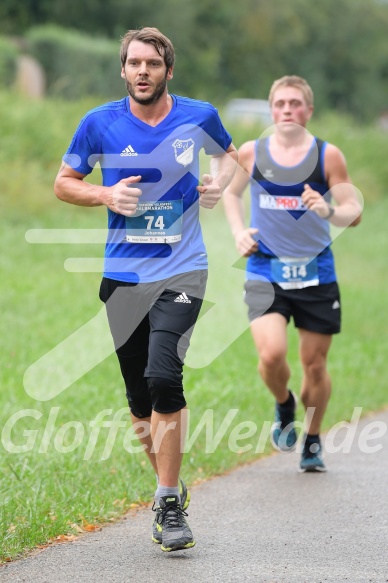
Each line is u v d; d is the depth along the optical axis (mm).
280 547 12672
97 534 13297
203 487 16141
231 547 12664
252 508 14742
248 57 121812
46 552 12367
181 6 109688
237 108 72250
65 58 81562
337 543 12883
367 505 14906
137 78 12484
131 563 11922
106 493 14953
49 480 15289
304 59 133250
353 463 18078
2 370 22703
